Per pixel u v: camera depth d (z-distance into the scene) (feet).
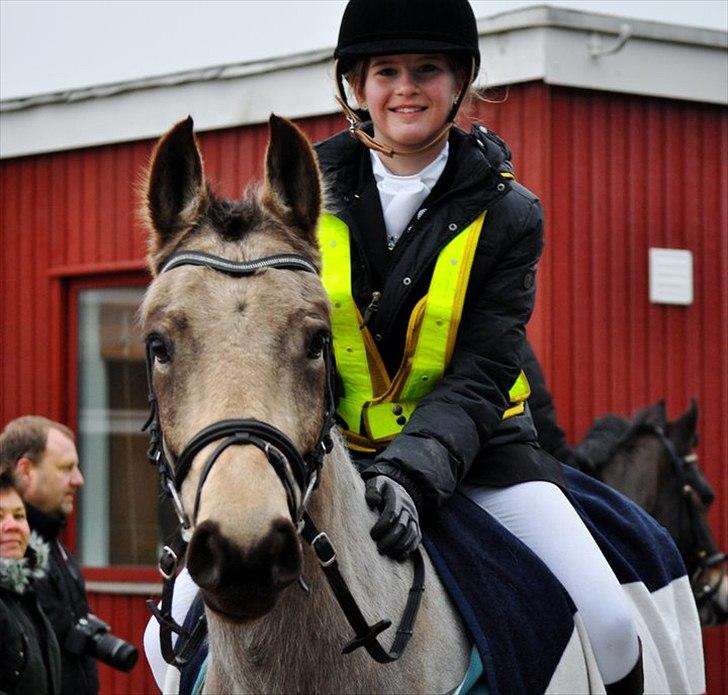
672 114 34.32
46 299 38.99
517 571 13.08
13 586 18.51
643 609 14.90
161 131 37.04
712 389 34.47
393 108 13.61
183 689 12.88
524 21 32.17
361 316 13.41
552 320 32.32
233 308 10.78
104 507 37.60
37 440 21.17
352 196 13.83
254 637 11.30
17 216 39.65
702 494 28.07
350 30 13.73
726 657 34.17
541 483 14.25
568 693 12.80
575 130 32.83
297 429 10.70
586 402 32.60
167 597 11.84
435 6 13.53
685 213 34.32
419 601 12.16
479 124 14.10
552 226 32.37
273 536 9.82
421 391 13.57
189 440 10.47
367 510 12.30
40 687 18.66
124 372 37.78
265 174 11.71
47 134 38.88
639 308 33.50
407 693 11.91
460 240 13.39
